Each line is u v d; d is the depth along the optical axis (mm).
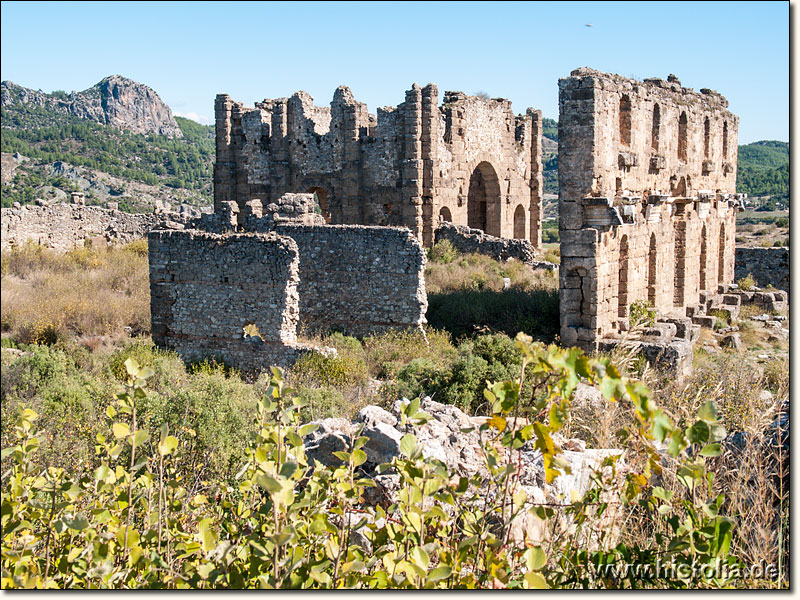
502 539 6926
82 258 39531
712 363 26562
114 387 17797
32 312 27984
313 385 20812
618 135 28078
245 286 23703
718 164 40094
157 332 25109
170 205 99000
